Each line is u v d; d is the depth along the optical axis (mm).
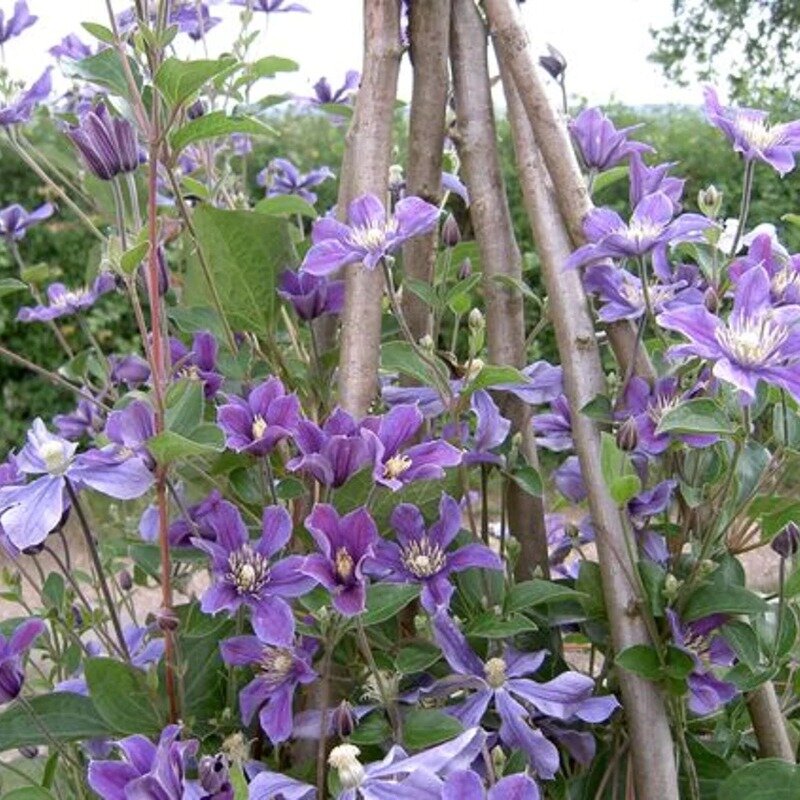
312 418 922
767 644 792
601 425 771
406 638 821
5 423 3906
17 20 1196
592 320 784
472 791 556
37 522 672
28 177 3834
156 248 753
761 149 795
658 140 3941
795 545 748
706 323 669
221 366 899
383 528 776
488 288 859
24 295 3863
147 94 790
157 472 691
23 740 750
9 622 861
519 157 824
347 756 588
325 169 1473
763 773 705
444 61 859
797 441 776
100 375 1134
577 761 813
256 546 706
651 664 704
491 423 793
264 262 865
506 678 720
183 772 605
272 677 719
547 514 1086
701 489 777
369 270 794
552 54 984
